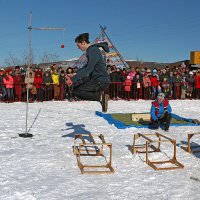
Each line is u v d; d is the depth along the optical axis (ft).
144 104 49.32
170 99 56.18
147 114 34.45
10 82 48.80
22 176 16.90
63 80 52.11
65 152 21.67
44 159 19.98
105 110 16.90
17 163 19.04
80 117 36.58
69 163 19.42
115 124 31.68
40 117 35.96
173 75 56.49
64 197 14.38
